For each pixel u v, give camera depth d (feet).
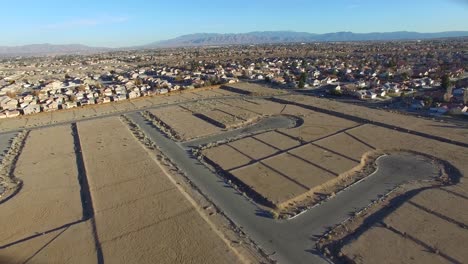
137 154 153.38
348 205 104.68
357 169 130.21
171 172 134.00
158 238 90.48
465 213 96.17
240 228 94.89
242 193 115.03
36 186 125.08
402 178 121.49
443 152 141.90
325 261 80.48
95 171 135.54
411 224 92.22
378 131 172.65
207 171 134.62
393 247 83.15
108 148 162.50
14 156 158.20
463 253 79.61
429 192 109.09
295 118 207.21
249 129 188.85
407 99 236.22
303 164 135.33
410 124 181.27
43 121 221.05
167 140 175.22
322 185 117.50
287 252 84.02
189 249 85.66
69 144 172.04
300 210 102.83
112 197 113.91
